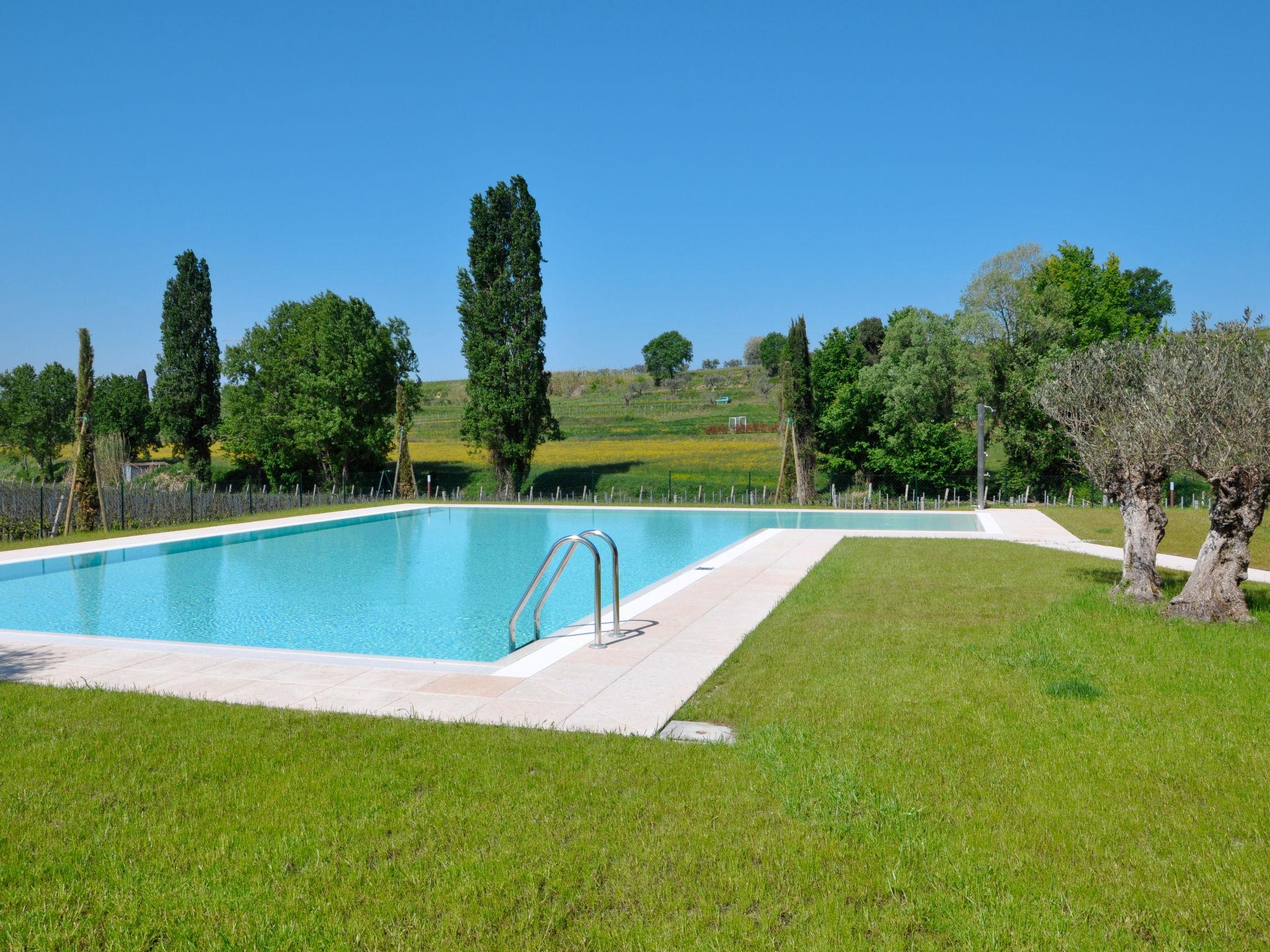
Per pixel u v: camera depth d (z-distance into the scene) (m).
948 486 38.75
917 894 3.32
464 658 9.01
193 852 3.68
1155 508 9.68
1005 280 39.00
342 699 6.17
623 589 13.46
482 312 34.94
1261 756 4.70
